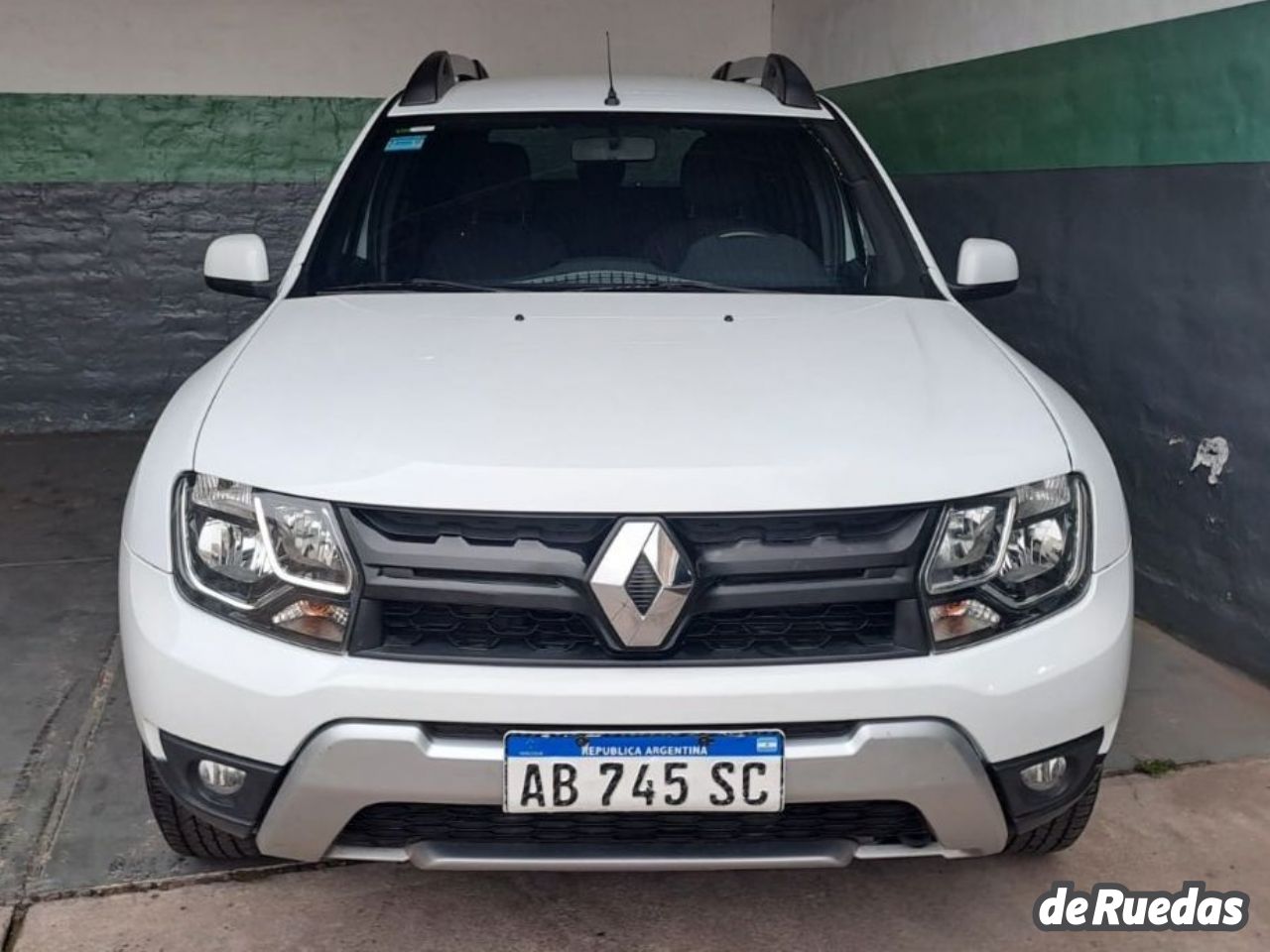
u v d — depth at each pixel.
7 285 6.34
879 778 2.05
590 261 3.10
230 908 2.54
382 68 6.54
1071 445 2.31
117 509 5.29
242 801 2.11
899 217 3.29
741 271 3.10
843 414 2.26
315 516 2.05
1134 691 3.59
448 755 2.01
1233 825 2.91
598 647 2.03
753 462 2.08
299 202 6.56
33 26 6.11
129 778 3.05
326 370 2.44
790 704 2.01
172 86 6.32
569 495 2.02
